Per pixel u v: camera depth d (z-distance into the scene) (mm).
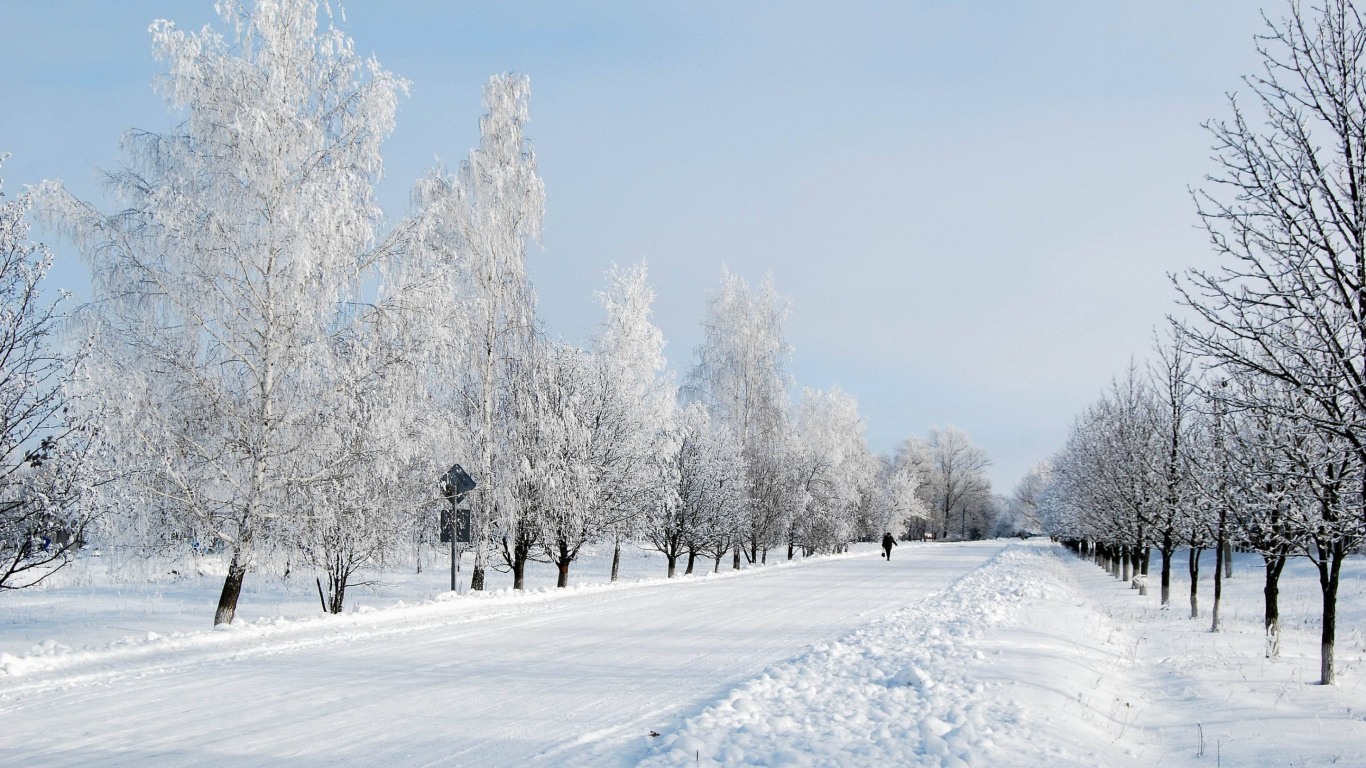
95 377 12367
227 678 9281
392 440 14805
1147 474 22547
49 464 11195
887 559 44219
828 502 48969
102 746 6465
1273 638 12484
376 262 15305
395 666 10125
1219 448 13867
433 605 16906
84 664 10117
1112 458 27922
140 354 13422
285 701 8109
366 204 15305
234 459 14031
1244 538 14000
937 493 114000
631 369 27719
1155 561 50625
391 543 16266
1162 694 9375
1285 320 8141
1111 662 11180
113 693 8445
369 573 26812
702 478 32438
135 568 13516
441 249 16750
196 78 13961
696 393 39406
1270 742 7078
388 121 15570
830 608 17594
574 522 21781
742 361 39312
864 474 66625
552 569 36375
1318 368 7641
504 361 21328
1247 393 10758
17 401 10930
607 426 25266
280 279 14234
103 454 12234
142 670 9758
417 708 7836
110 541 12859
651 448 26438
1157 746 7090
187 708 7777
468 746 6527
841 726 6949
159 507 13359
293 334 13961
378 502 15219
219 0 14406
